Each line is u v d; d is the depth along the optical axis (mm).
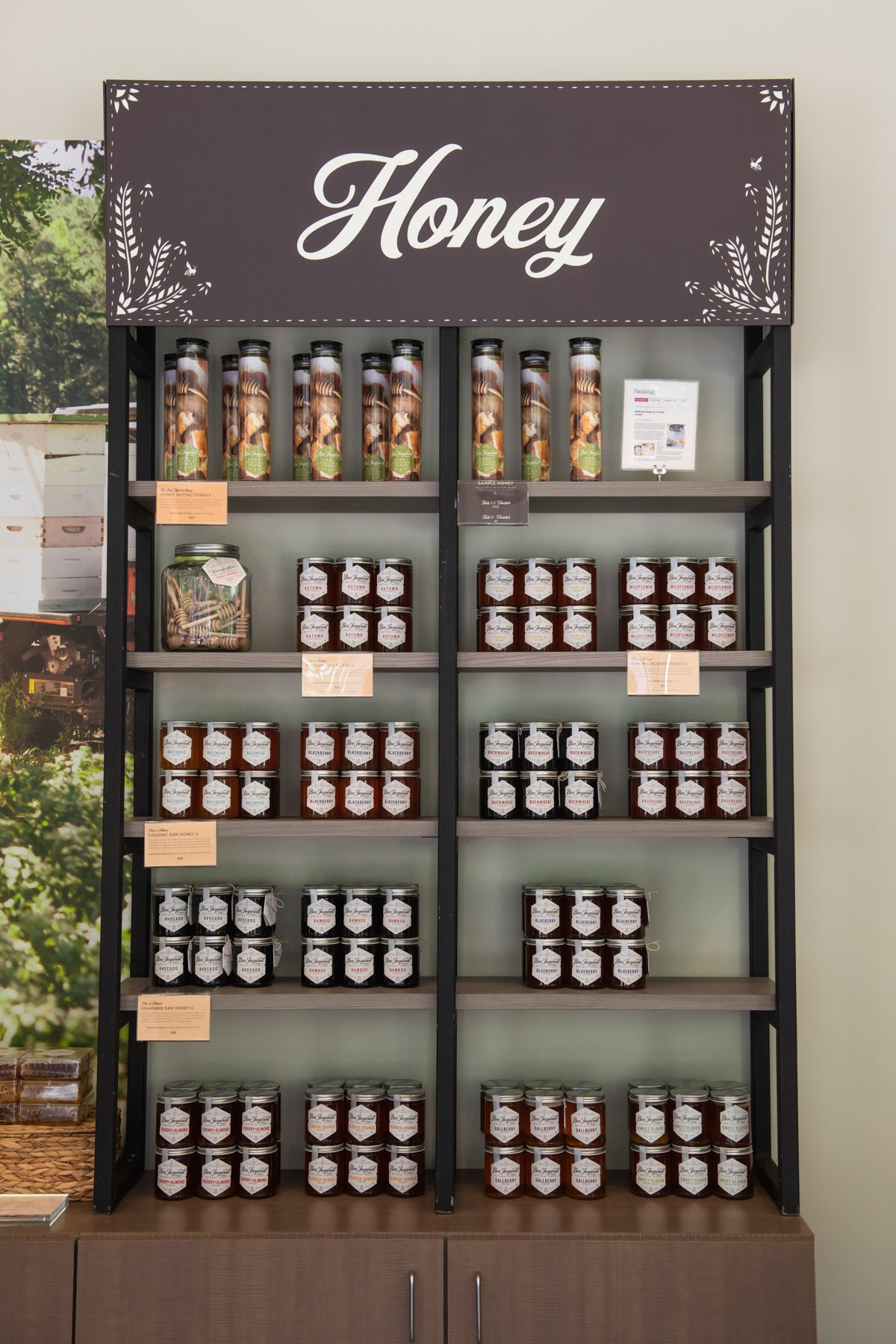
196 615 2252
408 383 2318
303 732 2289
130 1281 2061
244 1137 2248
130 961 2447
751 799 2473
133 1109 2391
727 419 2541
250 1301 2059
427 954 2475
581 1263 2061
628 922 2256
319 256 2217
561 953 2260
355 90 2215
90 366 2523
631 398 2303
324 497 2285
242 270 2215
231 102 2213
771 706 2523
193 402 2309
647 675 2205
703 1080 2463
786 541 2215
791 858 2188
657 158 2217
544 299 2219
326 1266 2061
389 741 2270
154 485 2240
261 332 2541
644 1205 2199
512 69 2533
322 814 2256
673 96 2215
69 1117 2230
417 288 2219
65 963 2477
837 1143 2477
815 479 2535
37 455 2521
